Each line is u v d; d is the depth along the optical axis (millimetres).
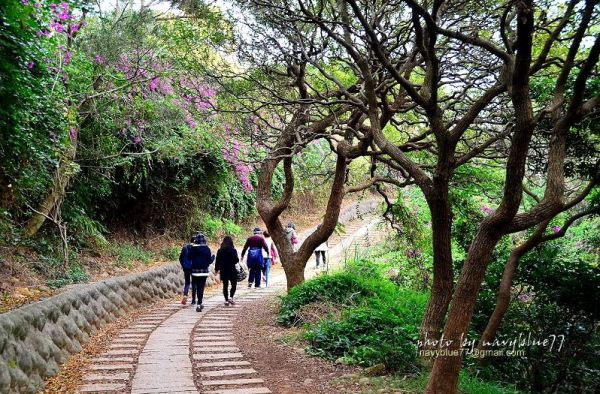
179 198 15797
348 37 5980
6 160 6332
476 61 7418
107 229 13445
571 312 6445
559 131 4477
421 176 5277
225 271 10305
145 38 10008
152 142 11586
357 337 6602
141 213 14797
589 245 10453
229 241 10516
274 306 9852
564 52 7203
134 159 12578
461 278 4273
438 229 5379
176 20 9688
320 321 7609
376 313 7336
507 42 4672
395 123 8727
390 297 9172
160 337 7230
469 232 9094
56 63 7695
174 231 15844
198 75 9469
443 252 5469
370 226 24609
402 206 10938
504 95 7566
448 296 5582
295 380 5332
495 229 4137
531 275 6754
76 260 10312
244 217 20531
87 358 6027
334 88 10578
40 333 5336
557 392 6418
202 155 14516
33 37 5477
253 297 11430
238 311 9625
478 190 9844
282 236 9898
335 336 6688
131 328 7910
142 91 10609
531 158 7918
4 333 4438
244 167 15461
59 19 7152
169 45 9688
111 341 6965
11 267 8312
